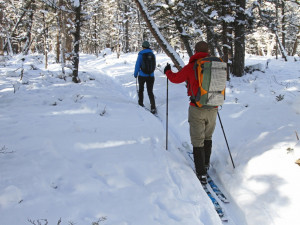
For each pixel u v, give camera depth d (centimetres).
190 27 916
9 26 2773
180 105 718
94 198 272
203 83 340
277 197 291
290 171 318
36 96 688
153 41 2503
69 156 361
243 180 348
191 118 373
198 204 294
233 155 418
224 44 938
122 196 282
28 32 2459
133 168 346
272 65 1408
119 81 1128
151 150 410
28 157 341
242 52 1060
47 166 325
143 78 682
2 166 314
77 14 887
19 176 294
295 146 352
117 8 2855
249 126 489
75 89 827
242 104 653
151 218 248
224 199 330
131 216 248
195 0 837
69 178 304
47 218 230
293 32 3005
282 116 492
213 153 453
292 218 262
